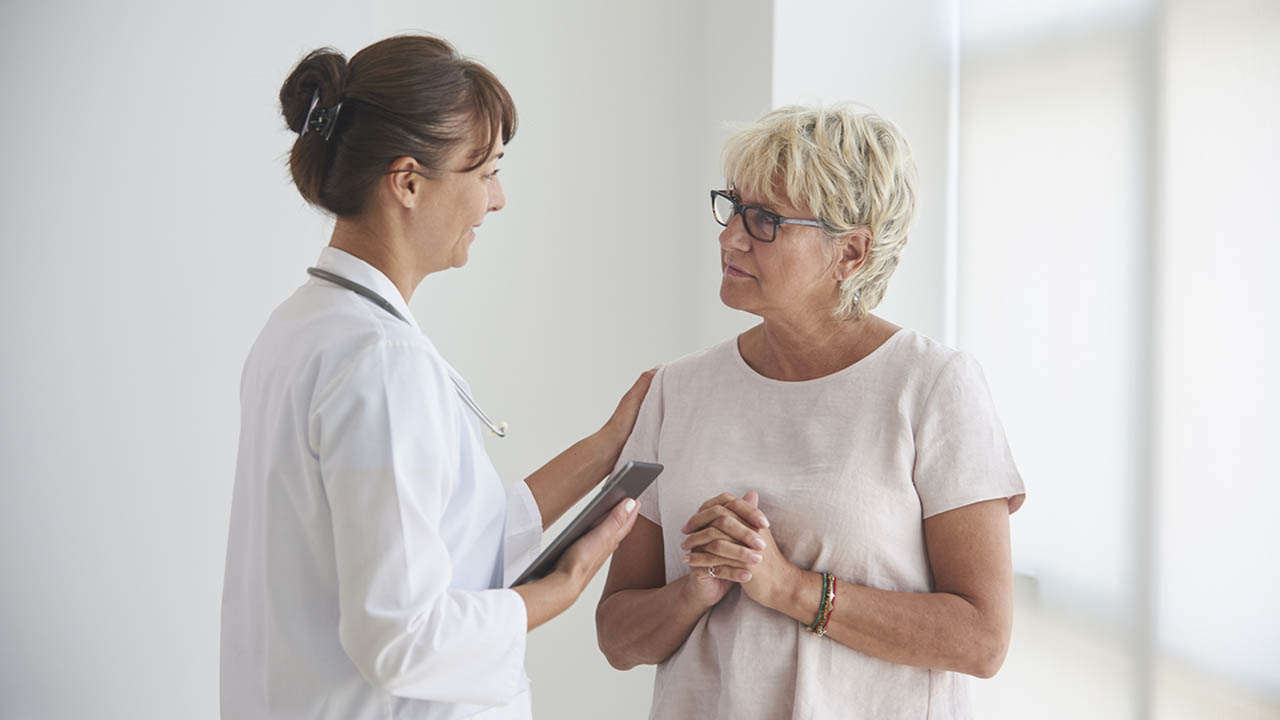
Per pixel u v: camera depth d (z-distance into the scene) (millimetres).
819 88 2617
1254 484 1876
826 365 1606
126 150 3230
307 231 3236
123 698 3250
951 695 1535
